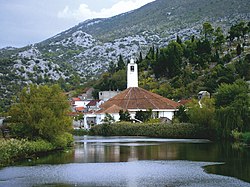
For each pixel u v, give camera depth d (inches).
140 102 6825.8
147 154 3117.6
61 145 3518.7
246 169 2279.8
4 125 3612.2
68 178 2075.5
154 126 5398.6
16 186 1878.7
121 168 2406.5
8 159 2704.2
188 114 5339.6
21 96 3476.9
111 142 4419.3
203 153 3083.2
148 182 1951.3
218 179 1998.0
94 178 2070.6
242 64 7219.5
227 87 4783.5
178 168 2368.4
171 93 7810.0
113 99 7199.8
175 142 4271.7
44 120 3334.2
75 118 7293.3
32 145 3056.1
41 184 1921.8
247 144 3646.7
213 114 4584.2
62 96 3548.2
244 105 4119.1
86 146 3902.6
